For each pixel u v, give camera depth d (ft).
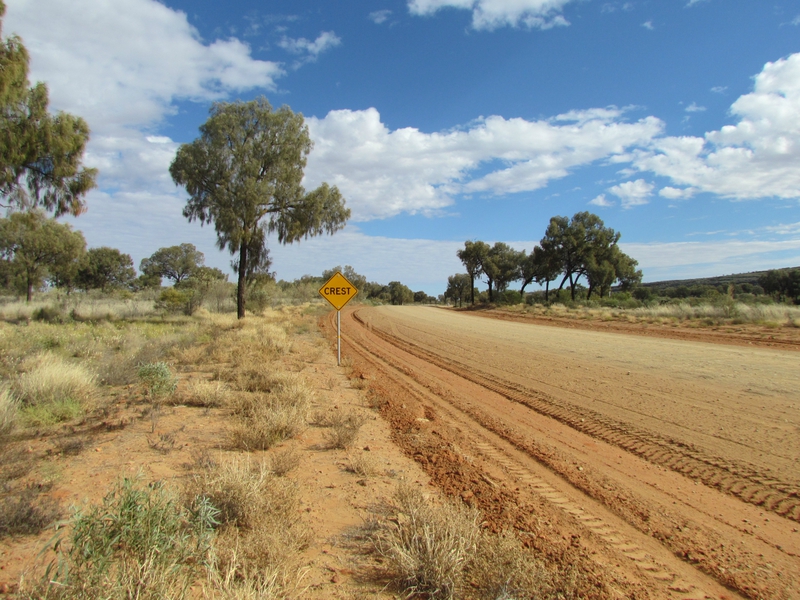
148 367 28.02
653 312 96.53
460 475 17.35
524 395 31.78
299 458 18.31
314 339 72.90
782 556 11.85
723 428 22.52
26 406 23.20
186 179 89.40
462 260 245.86
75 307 93.30
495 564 10.12
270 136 92.58
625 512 14.43
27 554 10.15
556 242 189.06
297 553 11.03
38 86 57.67
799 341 53.52
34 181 63.21
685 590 10.31
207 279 135.33
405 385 36.91
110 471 15.62
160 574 8.39
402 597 9.67
